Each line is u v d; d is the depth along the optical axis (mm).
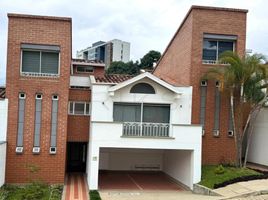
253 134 24547
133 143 19500
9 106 19750
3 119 19672
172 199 16750
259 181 18203
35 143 19969
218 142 22031
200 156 19766
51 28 20031
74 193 18203
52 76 20188
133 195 18062
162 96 21797
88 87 25359
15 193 18078
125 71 56844
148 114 21891
